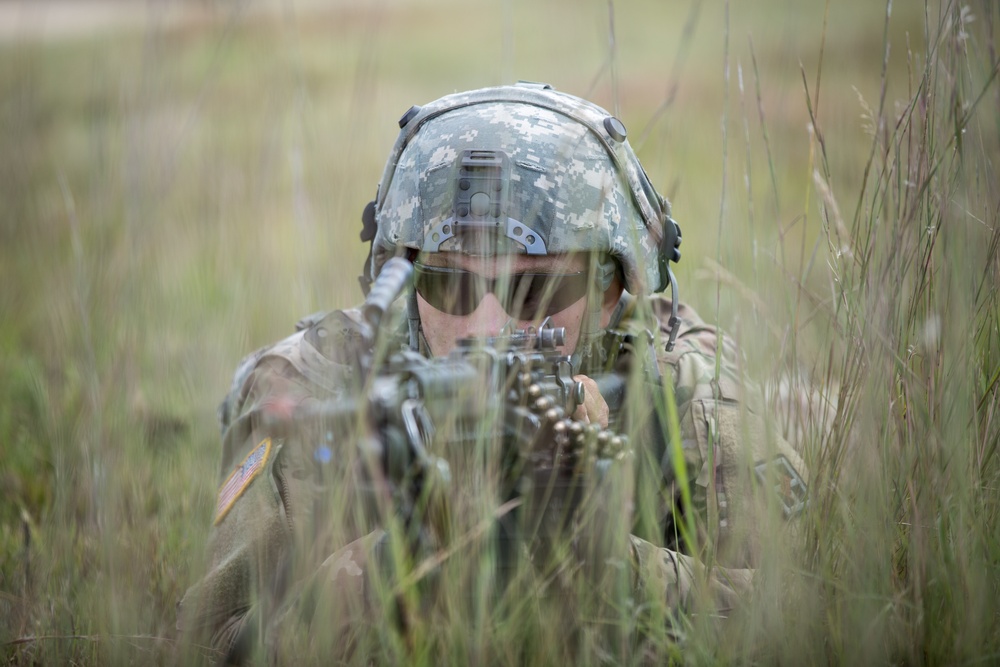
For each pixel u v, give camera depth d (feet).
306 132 43.09
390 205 31.45
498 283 28.22
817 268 38.11
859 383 27.96
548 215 28.96
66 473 34.09
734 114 51.01
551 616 25.34
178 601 30.19
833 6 99.09
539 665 24.56
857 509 26.61
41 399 46.06
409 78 113.29
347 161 42.11
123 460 33.32
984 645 24.59
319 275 38.60
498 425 24.12
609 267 30.83
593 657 25.12
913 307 28.50
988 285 28.86
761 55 65.87
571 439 25.11
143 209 44.65
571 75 62.80
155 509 36.29
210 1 48.32
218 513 29.81
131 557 29.68
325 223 39.91
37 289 65.98
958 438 26.71
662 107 32.58
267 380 30.53
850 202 41.37
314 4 99.30
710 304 46.32
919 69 31.01
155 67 48.91
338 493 23.81
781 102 56.18
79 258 40.01
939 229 27.99
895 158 28.68
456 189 28.68
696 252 51.78
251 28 55.83
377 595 24.64
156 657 26.84
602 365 30.86
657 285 34.19
